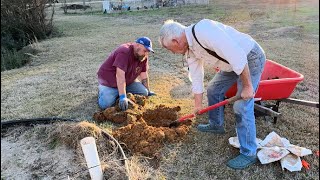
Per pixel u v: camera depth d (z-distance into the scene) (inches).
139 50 161.5
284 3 606.2
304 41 314.8
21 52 335.6
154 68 245.9
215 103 140.1
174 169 125.6
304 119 161.9
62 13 648.4
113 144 130.9
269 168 125.7
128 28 434.3
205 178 121.1
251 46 112.8
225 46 103.9
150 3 654.5
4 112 178.9
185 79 220.5
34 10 412.2
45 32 425.1
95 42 356.8
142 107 168.2
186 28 112.0
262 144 134.0
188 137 144.6
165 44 113.7
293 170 122.2
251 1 666.8
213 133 148.3
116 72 162.1
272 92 143.9
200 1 660.7
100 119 161.0
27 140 146.7
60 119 157.2
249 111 119.3
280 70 160.1
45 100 192.9
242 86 116.3
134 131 139.6
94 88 209.3
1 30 406.3
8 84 226.7
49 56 311.0
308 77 219.0
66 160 132.0
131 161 122.3
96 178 109.4
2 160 133.6
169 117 156.6
